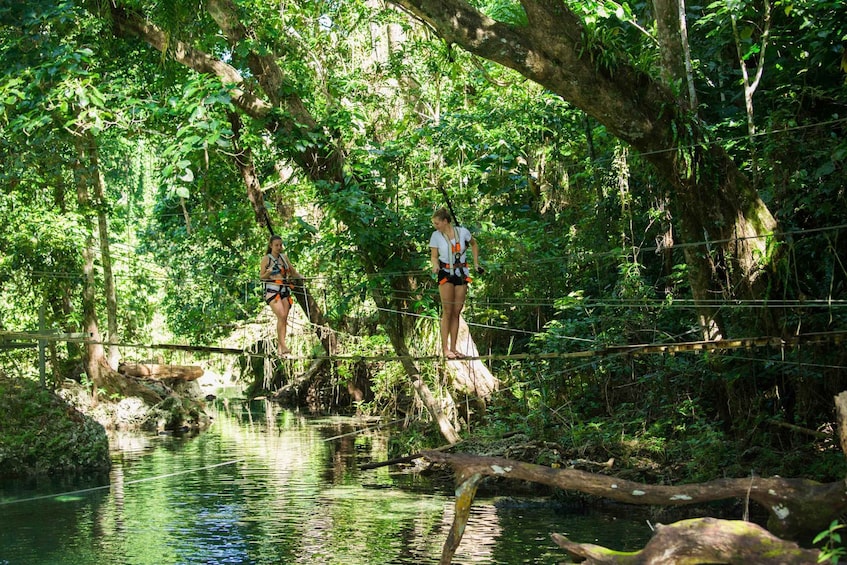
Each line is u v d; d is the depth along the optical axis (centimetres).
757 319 1295
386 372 2225
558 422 1625
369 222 1667
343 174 1723
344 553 1052
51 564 1013
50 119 1416
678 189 1259
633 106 1184
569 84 1154
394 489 1498
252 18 1705
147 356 3141
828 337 828
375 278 1648
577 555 620
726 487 643
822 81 1398
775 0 1373
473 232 1778
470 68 2250
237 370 4456
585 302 1728
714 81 1666
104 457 1780
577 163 2017
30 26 1380
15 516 1295
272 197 2408
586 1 1494
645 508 1293
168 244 2655
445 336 1053
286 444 2133
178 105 1450
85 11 1630
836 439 1255
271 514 1290
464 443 1633
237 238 2355
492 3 1966
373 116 2347
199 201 2298
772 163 1301
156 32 1745
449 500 1391
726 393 1452
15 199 2306
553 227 2091
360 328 2414
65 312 2620
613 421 1556
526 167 2167
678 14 1292
